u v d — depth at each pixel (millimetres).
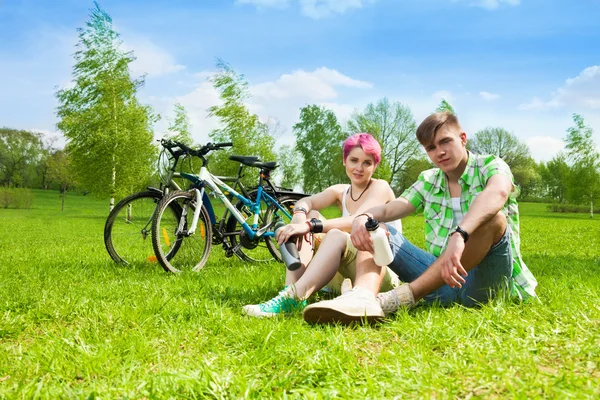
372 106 47562
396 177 47500
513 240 3039
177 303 3301
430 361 2045
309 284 3078
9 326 2873
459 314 2732
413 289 2854
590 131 45750
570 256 7078
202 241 5742
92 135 28016
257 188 6332
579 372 1849
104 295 3773
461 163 3025
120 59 28906
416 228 16078
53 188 82188
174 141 5688
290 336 2426
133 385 1874
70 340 2447
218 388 1811
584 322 2459
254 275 4898
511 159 63281
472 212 2656
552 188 72688
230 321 2795
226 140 31312
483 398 1646
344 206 3688
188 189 5910
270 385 1866
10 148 74750
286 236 3188
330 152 53750
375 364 2115
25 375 2004
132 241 5848
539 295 3312
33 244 10727
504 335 2354
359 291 2781
